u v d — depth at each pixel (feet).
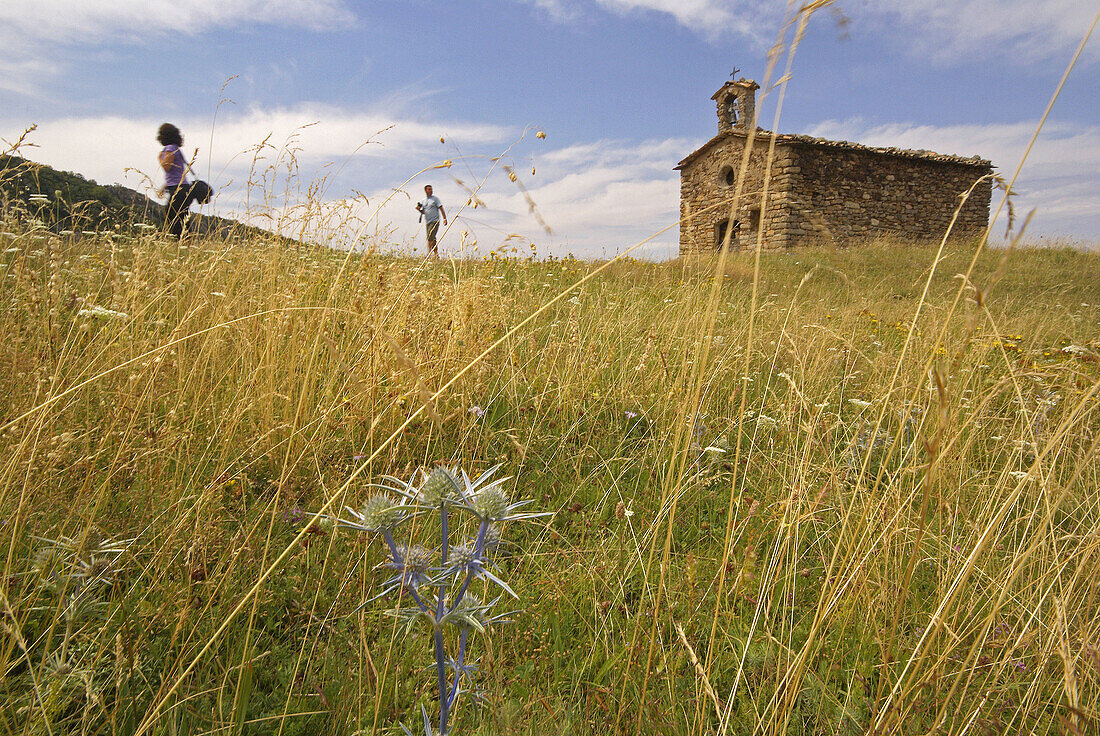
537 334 15.40
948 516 8.05
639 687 6.06
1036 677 5.72
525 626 6.83
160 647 5.73
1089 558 6.58
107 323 9.10
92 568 5.50
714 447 10.13
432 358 9.87
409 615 4.28
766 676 6.21
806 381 13.62
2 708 4.68
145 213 18.34
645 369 13.24
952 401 7.55
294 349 9.77
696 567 7.64
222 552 6.43
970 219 86.94
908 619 7.06
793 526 7.36
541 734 5.33
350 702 5.58
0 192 11.60
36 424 6.26
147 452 6.90
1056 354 13.34
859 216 78.18
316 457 8.18
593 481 10.14
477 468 9.42
